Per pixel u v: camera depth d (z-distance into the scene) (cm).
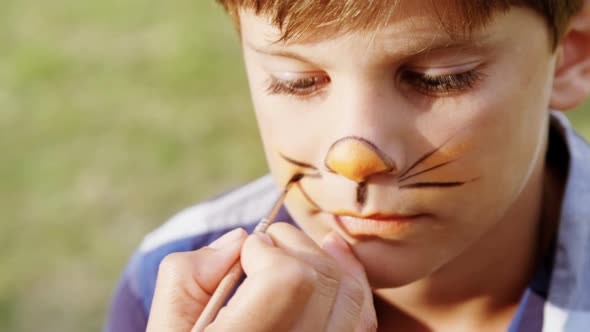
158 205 135
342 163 51
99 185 141
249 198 70
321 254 52
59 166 148
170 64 179
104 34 196
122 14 204
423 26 49
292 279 49
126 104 166
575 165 63
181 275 54
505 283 62
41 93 172
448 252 54
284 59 52
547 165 64
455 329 62
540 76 54
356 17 49
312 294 50
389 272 53
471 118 52
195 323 53
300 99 53
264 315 49
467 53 51
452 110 51
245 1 53
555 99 58
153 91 170
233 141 150
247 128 154
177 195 136
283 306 49
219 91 167
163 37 192
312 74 52
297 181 54
